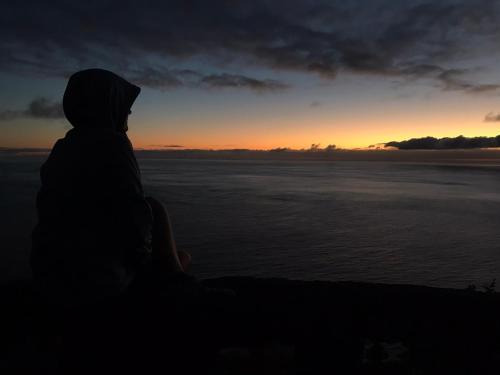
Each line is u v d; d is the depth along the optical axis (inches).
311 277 2329.0
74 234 55.1
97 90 60.4
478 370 64.1
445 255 2982.3
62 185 56.6
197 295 59.9
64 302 55.1
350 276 2384.4
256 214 4938.5
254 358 78.5
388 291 69.3
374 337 65.1
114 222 55.1
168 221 64.2
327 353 63.8
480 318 64.9
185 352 59.1
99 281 53.9
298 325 62.3
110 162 56.0
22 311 79.3
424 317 65.6
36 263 57.8
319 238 3538.4
